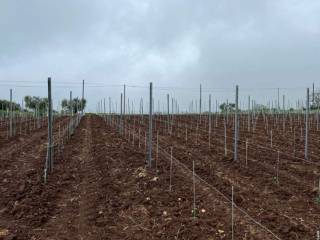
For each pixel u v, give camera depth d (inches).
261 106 1696.6
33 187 446.6
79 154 714.2
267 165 575.2
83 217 349.4
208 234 298.0
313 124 1241.4
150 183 458.9
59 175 522.6
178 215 343.3
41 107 2050.9
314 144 804.6
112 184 462.9
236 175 518.6
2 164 604.4
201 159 636.1
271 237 291.7
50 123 534.3
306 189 433.7
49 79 526.3
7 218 347.9
